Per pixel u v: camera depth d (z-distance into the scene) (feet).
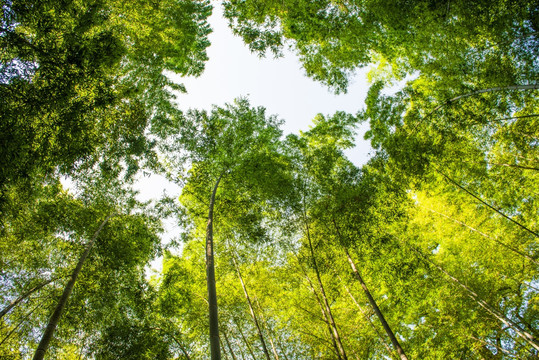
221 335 36.06
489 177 28.48
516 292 29.60
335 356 29.45
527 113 24.86
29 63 11.86
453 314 28.89
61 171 14.69
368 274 29.37
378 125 27.68
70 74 12.30
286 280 30.14
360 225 24.82
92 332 24.99
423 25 19.17
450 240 31.19
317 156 28.81
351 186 25.67
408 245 29.68
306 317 28.58
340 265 28.84
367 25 22.34
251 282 32.71
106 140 18.95
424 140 24.61
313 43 24.77
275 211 28.73
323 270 26.73
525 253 27.32
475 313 28.14
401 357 17.85
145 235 25.21
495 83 19.29
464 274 29.53
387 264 26.89
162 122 24.56
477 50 19.94
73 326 23.02
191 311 31.12
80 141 14.10
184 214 25.32
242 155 25.59
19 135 11.43
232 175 24.89
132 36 23.36
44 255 23.38
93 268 23.09
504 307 29.86
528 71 18.89
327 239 26.68
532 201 28.91
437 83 22.82
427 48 21.15
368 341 31.09
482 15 16.70
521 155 27.04
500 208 29.84
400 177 25.67
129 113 19.54
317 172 27.86
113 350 23.36
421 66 23.49
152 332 27.07
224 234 28.30
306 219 27.81
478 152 27.50
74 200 22.74
